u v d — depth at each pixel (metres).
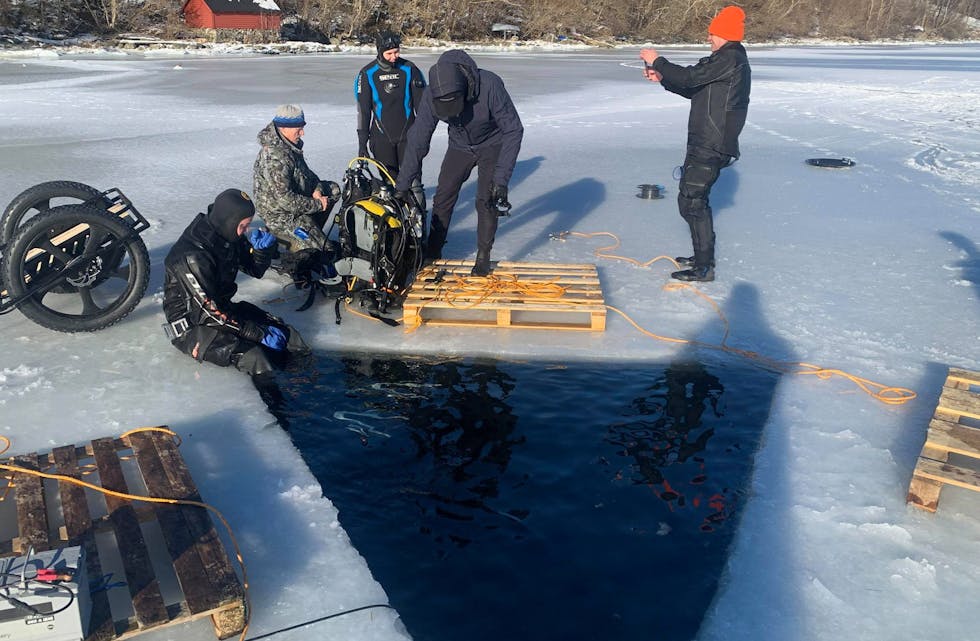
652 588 2.92
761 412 4.22
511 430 4.02
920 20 79.50
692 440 3.94
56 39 34.62
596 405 4.28
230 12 38.69
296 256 5.76
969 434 3.48
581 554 3.10
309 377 4.55
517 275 5.85
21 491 3.19
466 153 5.71
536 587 2.92
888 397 4.38
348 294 5.62
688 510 3.38
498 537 3.20
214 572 2.71
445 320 5.40
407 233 5.55
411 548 3.12
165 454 3.48
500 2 50.09
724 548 3.14
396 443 3.88
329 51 36.97
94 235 4.86
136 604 2.59
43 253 4.91
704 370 4.71
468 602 2.85
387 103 6.89
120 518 3.01
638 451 3.83
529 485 3.55
